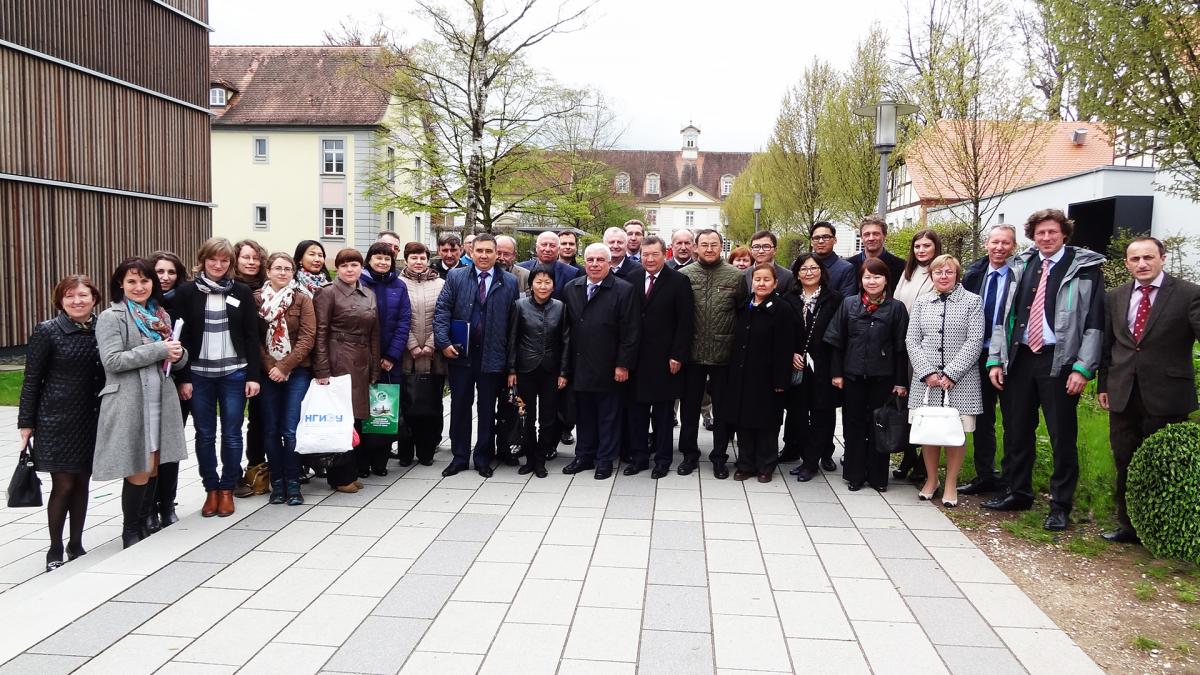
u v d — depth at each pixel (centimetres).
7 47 1363
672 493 593
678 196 7931
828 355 610
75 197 1534
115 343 458
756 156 3512
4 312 1371
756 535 495
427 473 652
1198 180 816
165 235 1809
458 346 623
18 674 319
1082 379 489
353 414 580
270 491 590
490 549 466
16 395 1062
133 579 419
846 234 4416
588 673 321
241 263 569
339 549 466
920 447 621
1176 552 411
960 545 478
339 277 580
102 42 1594
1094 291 493
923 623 370
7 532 528
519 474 648
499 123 1923
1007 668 328
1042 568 445
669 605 388
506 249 761
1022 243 1748
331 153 3362
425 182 1995
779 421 631
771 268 616
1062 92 902
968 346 540
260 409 582
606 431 637
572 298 634
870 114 960
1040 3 871
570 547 470
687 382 650
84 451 462
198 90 1917
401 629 361
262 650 341
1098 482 562
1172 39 734
